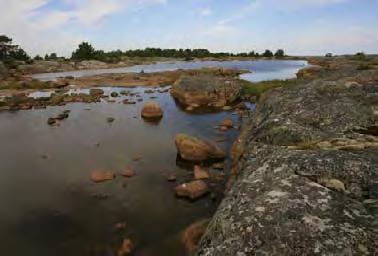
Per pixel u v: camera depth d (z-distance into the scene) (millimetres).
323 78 16812
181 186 13922
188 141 18141
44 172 16812
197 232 10547
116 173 16578
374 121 9602
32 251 10344
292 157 6688
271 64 108250
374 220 4484
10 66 81250
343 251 3998
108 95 41031
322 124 10000
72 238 10992
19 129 25359
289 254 4105
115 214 12508
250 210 5082
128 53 152250
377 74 15602
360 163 6035
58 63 98312
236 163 12422
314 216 4645
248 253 4297
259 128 11500
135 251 10164
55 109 32812
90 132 24328
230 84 36750
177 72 65312
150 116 29016
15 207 13172
